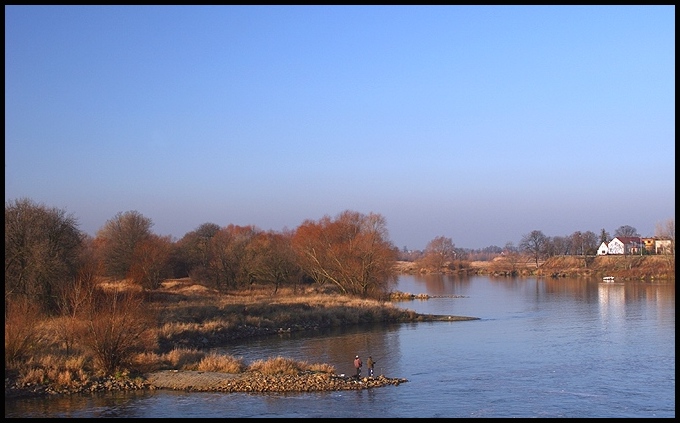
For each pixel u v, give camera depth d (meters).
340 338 53.72
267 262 90.25
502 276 171.50
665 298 87.56
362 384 33.75
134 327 35.91
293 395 31.42
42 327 39.62
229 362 36.50
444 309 78.75
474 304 85.88
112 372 34.56
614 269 153.88
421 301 91.88
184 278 107.38
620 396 31.88
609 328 57.31
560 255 196.75
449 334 55.47
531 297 95.44
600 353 44.22
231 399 30.53
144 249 84.94
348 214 96.44
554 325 60.31
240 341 51.97
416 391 32.62
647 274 138.12
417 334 55.84
